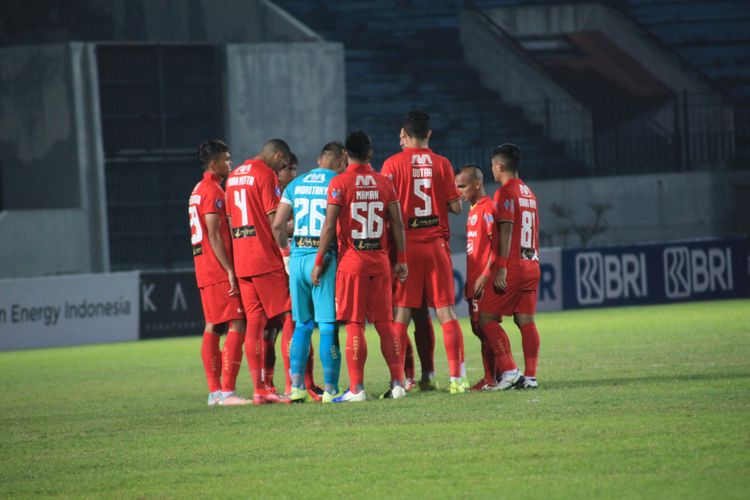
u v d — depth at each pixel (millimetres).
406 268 33688
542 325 69188
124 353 65375
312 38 111625
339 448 25328
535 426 26672
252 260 34531
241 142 108625
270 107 109250
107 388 44906
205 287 35188
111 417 34125
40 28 111000
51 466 25344
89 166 103375
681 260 88812
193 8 110812
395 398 33344
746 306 77938
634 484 20344
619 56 135625
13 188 105688
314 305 34000
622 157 121875
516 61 129750
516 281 34344
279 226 34125
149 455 26000
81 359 62531
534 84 127875
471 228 36031
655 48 130625
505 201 34125
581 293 85875
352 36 141750
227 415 32156
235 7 111062
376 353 55562
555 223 107000
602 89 130250
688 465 21625
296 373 34344
